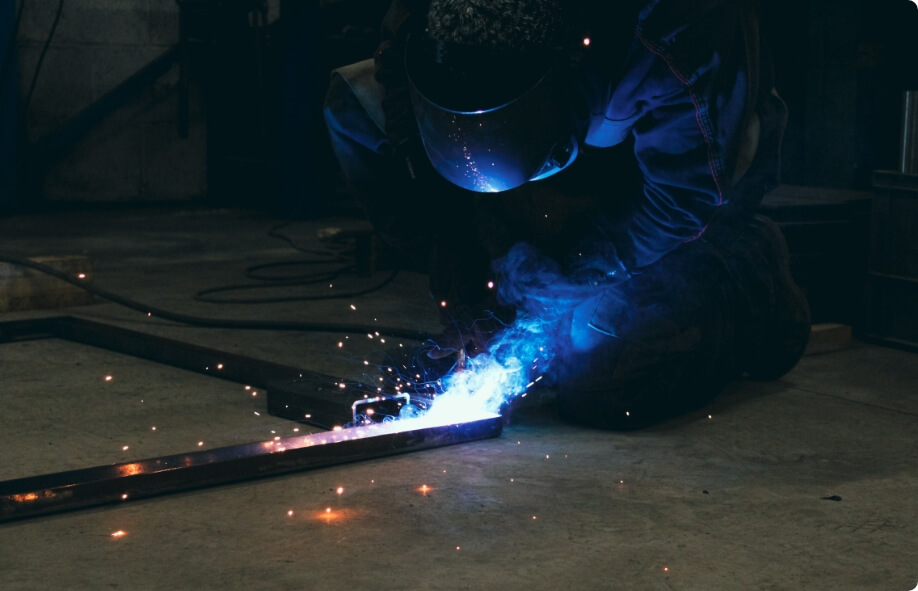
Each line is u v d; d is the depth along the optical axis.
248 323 4.96
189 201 10.55
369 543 2.47
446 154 2.68
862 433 3.43
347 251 7.20
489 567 2.34
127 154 10.24
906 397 3.90
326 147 9.50
